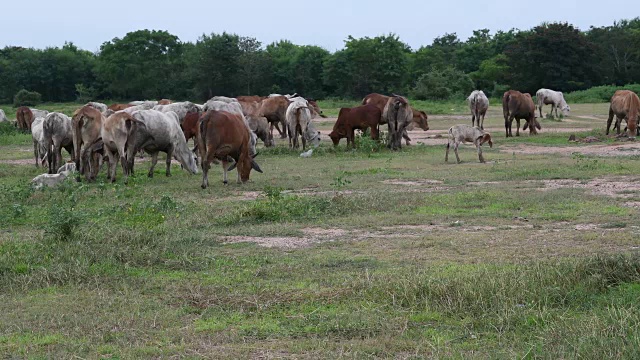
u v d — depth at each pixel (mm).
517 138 28656
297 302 7680
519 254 9500
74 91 89312
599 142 26469
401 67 79875
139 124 17672
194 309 7562
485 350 6164
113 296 8023
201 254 9906
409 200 13750
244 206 13094
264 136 27062
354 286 7984
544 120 40406
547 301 7223
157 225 11812
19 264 9195
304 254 9867
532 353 5973
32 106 72688
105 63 83500
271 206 12766
